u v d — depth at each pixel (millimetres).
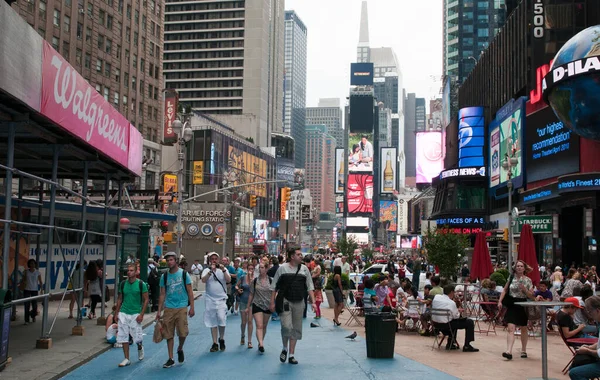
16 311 19344
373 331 12906
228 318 21797
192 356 13133
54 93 11633
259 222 114812
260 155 140625
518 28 64875
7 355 11383
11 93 9672
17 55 9883
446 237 30359
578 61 36469
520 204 59625
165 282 12047
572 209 49469
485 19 143250
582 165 45125
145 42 89375
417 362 12438
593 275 27641
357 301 22406
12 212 18734
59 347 13594
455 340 14195
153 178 89125
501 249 65250
